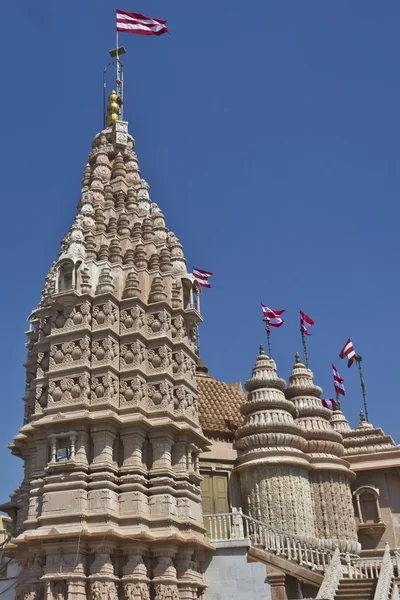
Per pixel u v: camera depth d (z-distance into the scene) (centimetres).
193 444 2778
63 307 2773
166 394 2709
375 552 3691
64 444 2545
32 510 2523
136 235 3086
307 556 2772
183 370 2834
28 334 3105
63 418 2538
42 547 2381
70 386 2617
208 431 3444
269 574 2627
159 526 2498
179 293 2984
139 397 2661
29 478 2750
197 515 2706
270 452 3288
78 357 2662
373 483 3975
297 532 3148
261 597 2598
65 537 2325
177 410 2764
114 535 2341
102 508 2412
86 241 2944
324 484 3488
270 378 3544
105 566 2330
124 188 3334
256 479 3259
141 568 2392
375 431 4203
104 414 2547
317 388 3878
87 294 2744
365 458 4009
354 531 3484
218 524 3022
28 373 3030
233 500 3334
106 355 2664
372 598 2453
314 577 2634
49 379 2662
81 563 2325
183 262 3145
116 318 2781
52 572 2328
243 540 2697
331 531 3388
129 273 2894
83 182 3425
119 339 2767
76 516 2378
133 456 2564
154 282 2939
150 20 3512
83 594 2297
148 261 3050
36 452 2650
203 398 3653
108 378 2627
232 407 3709
